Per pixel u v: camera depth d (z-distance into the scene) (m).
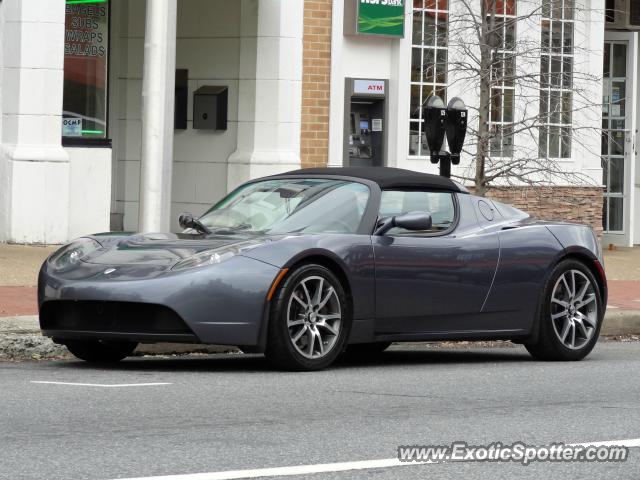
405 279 12.48
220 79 24.89
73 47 22.84
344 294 12.03
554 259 13.58
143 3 25.36
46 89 21.42
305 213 12.59
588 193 27.98
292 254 11.63
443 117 18.31
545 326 13.52
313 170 13.45
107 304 11.35
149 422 8.97
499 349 15.22
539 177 26.62
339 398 10.33
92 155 22.70
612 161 29.64
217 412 9.47
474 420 9.47
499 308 13.20
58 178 21.50
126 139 25.52
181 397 10.13
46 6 21.34
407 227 12.28
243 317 11.34
